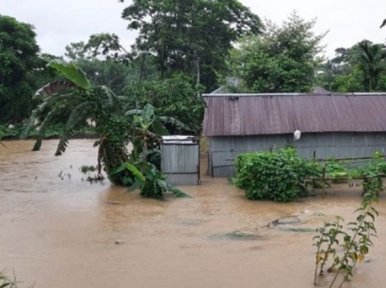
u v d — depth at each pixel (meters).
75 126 15.79
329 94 19.45
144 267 8.16
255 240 9.74
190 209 12.80
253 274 7.77
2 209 12.80
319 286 7.22
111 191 15.41
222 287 7.26
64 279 7.64
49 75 40.69
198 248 9.22
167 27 37.56
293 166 13.80
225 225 11.03
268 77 25.56
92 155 26.11
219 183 16.83
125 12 38.22
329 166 15.83
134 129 16.86
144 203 13.59
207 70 37.84
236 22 37.78
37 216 12.02
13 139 36.66
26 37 39.44
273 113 18.50
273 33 26.69
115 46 39.16
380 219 11.38
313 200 13.80
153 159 17.62
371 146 18.12
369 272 7.75
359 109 18.77
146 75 45.41
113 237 10.05
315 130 17.77
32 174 19.22
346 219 11.39
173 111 21.73
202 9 36.81
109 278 7.67
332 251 7.56
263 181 13.70
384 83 29.88
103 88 16.05
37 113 15.91
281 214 12.10
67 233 10.40
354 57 37.47
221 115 18.48
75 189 15.83
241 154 16.66
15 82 39.28
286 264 8.21
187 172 16.42
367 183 14.00
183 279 7.60
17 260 8.58
